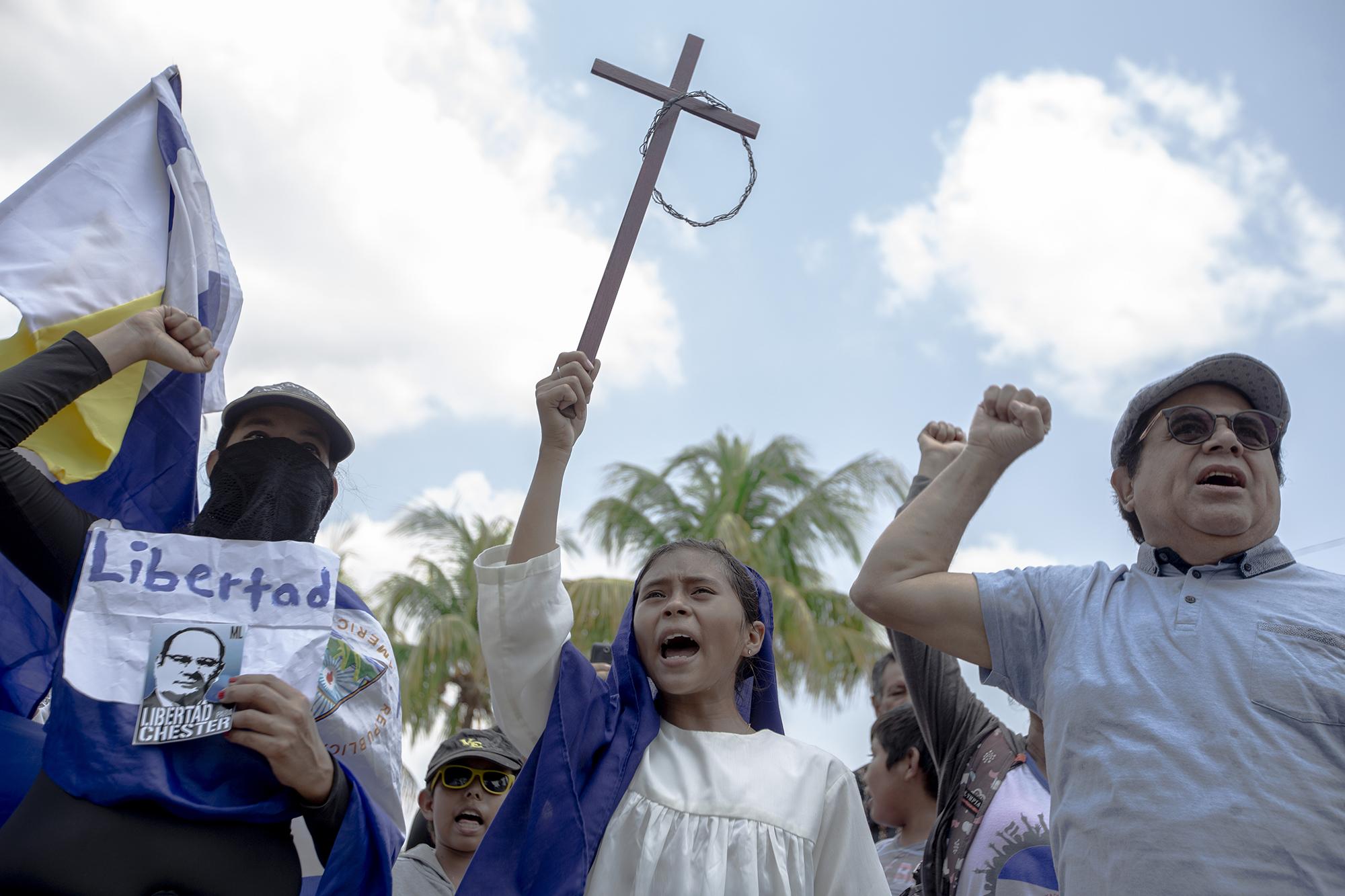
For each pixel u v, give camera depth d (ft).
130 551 11.08
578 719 10.87
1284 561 10.97
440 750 16.61
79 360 11.28
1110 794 9.75
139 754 10.17
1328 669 9.84
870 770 16.80
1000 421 12.17
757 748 11.34
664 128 12.87
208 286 13.41
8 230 12.61
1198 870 9.14
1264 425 11.27
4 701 12.19
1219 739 9.64
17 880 9.64
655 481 63.16
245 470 12.03
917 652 14.61
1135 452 12.05
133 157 13.46
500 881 10.25
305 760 10.50
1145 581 11.21
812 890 10.56
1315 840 9.09
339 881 10.70
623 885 10.32
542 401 11.64
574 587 54.95
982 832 13.51
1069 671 10.68
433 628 56.08
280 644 11.12
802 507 62.34
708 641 11.56
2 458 10.70
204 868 9.96
